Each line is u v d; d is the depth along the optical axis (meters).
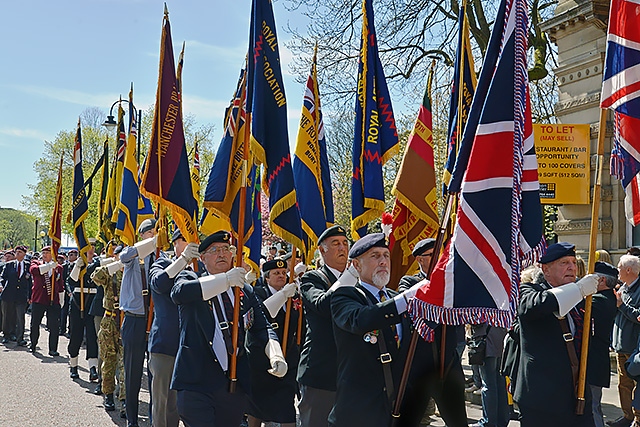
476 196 4.29
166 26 6.58
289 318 6.50
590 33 12.14
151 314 6.99
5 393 9.66
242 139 6.14
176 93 6.59
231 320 5.36
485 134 4.35
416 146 6.75
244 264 7.23
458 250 4.24
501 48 4.46
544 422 4.64
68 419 8.14
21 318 15.37
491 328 6.95
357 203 6.82
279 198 6.12
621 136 4.77
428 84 6.88
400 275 6.84
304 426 5.61
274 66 6.19
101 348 8.77
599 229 11.74
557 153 11.90
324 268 5.68
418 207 6.63
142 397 9.47
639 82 4.74
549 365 4.64
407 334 4.70
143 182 6.51
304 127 7.11
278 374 5.33
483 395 7.09
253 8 6.18
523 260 4.39
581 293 4.50
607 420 8.08
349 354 4.53
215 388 5.15
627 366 6.41
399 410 4.43
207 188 6.16
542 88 17.77
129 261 7.69
